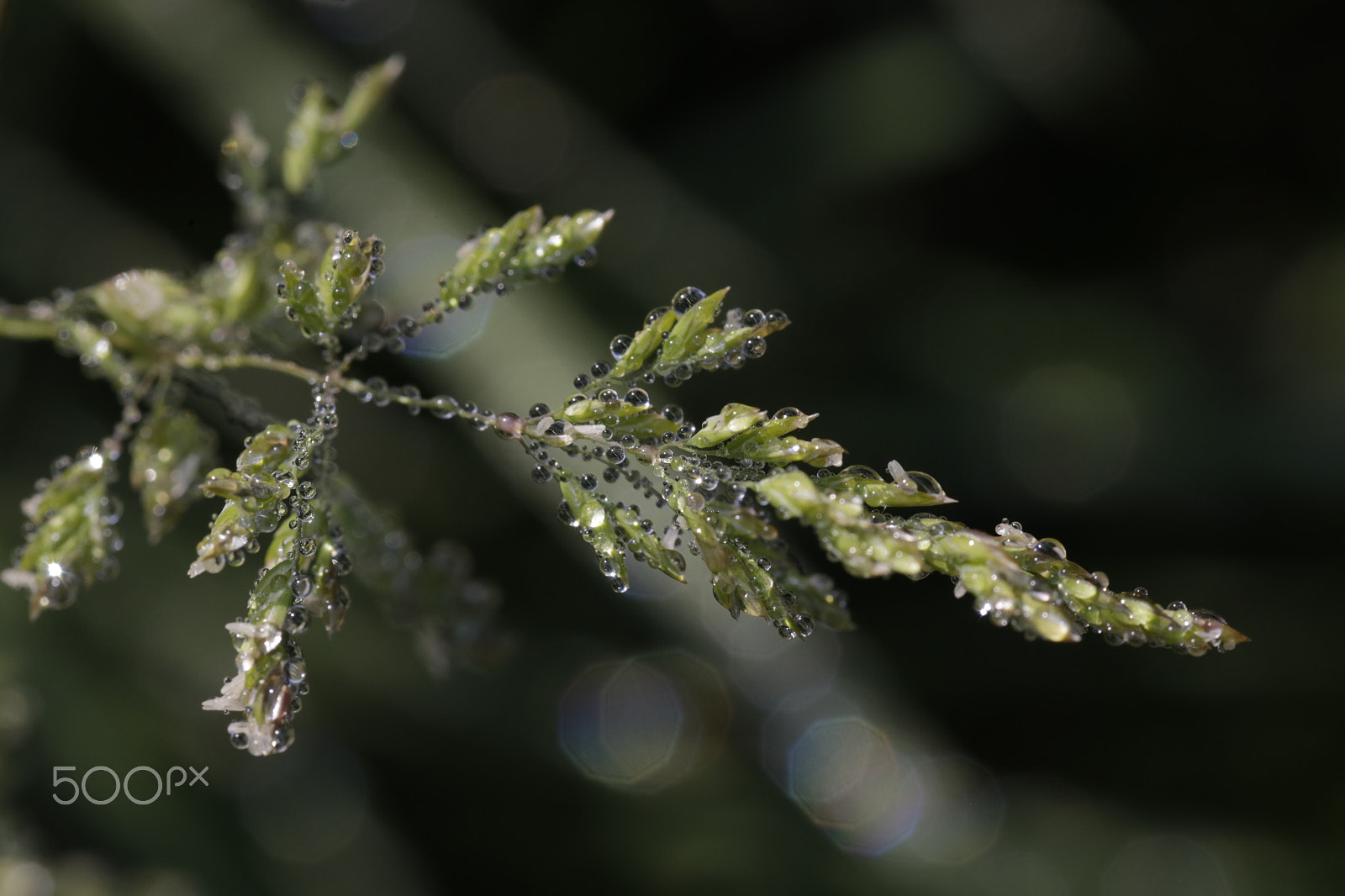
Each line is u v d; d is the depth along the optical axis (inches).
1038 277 11.4
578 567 8.9
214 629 7.0
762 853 7.4
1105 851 8.1
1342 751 8.6
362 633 7.7
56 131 7.7
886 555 3.9
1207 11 11.0
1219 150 11.5
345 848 6.7
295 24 8.2
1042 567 4.0
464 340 6.1
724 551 4.0
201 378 4.5
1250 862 8.0
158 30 7.5
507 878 7.2
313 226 4.5
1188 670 9.3
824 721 7.5
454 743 7.7
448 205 7.5
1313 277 11.2
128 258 7.5
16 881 5.0
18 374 7.3
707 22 10.9
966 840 7.7
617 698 8.4
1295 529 9.7
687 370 4.1
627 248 9.5
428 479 8.7
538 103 9.5
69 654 6.3
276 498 4.0
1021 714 9.0
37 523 4.4
